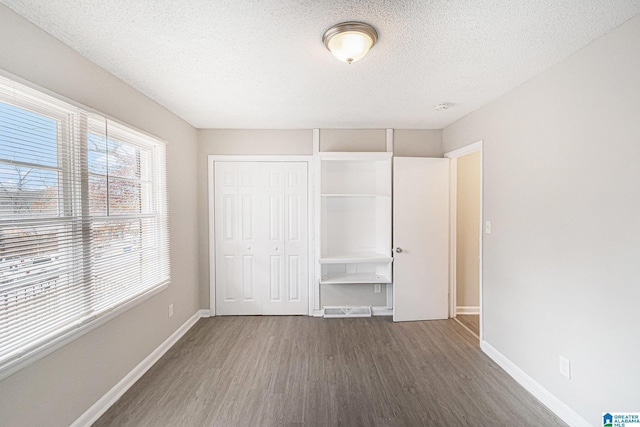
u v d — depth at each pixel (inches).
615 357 60.4
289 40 65.1
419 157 139.9
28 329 55.9
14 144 54.6
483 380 89.8
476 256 146.8
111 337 78.5
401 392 83.7
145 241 95.3
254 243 144.3
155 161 103.2
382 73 81.8
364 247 148.8
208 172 141.2
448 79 85.4
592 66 65.1
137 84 88.0
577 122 69.0
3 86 52.4
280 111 115.4
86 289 70.1
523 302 87.2
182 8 53.6
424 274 138.3
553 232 76.1
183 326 123.3
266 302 145.2
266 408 76.8
